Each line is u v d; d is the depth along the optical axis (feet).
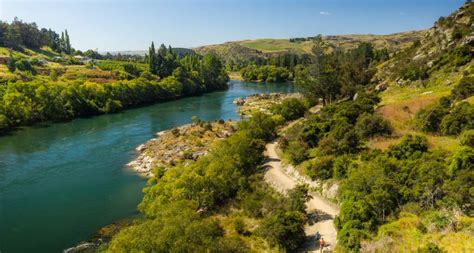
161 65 633.61
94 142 295.89
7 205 179.01
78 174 222.48
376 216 115.14
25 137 311.88
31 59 569.64
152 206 140.26
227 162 175.63
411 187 122.21
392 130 189.57
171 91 554.05
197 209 151.84
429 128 177.17
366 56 636.48
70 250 138.21
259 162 208.44
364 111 224.53
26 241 145.48
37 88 392.88
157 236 96.99
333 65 414.00
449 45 294.87
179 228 101.40
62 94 403.54
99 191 196.44
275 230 119.55
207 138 288.92
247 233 132.67
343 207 123.13
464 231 94.32
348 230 111.55
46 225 158.81
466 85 197.77
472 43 269.44
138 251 92.32
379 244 100.94
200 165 183.52
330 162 167.32
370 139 186.19
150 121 382.83
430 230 100.12
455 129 161.07
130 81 506.07
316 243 121.29
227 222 142.61
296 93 581.94
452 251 86.99
